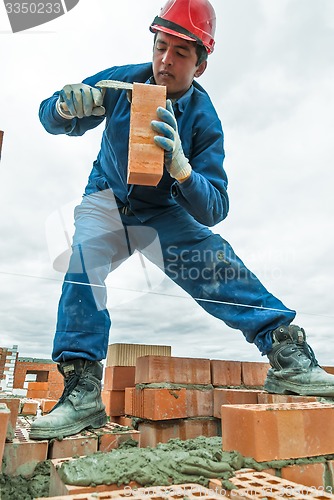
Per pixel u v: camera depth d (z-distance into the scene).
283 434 1.18
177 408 1.85
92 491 0.96
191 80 2.15
